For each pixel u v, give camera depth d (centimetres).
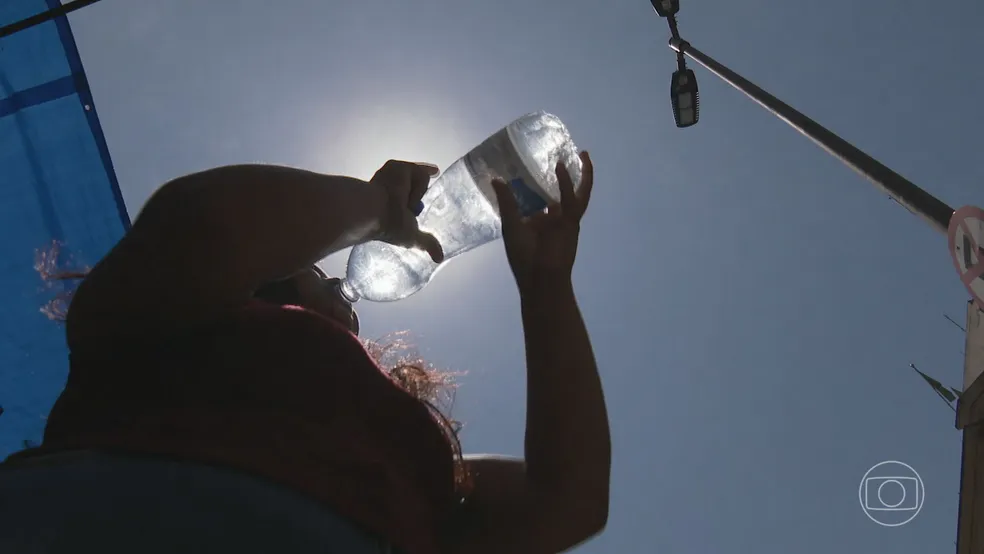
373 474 87
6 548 68
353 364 97
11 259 246
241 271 89
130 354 85
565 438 109
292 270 97
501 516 112
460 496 117
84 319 85
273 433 83
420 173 132
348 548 79
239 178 94
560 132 186
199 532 72
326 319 100
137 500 73
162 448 77
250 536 74
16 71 259
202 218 87
